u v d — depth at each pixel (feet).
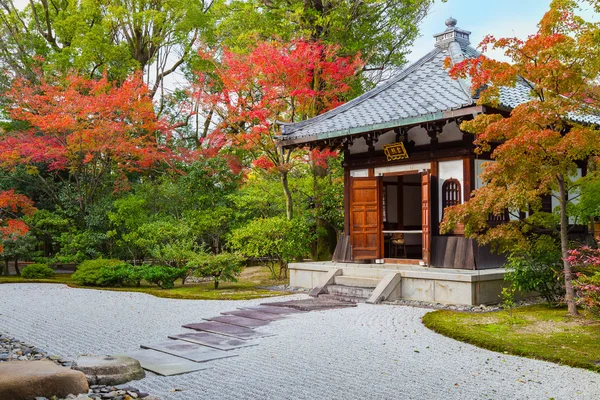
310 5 66.64
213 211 59.62
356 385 18.10
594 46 27.22
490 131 28.63
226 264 49.26
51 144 63.67
